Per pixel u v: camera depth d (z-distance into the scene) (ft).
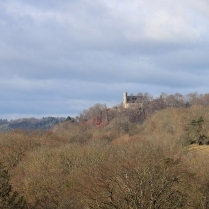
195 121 328.29
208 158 205.26
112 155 211.41
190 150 279.08
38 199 173.27
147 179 102.32
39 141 306.76
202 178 145.59
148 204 96.32
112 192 102.53
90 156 223.30
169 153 198.39
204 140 315.78
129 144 257.55
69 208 160.56
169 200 102.17
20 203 103.86
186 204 112.78
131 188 97.81
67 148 248.52
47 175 194.80
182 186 119.14
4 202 98.94
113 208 100.37
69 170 211.41
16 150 269.85
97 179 130.72
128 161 144.36
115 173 120.88
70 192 175.32
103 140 335.88
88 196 119.03
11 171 223.92
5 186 101.60
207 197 127.44
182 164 147.84
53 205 169.37
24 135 325.01
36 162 221.87
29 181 184.96
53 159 224.12
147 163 124.47
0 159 244.42
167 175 110.01
